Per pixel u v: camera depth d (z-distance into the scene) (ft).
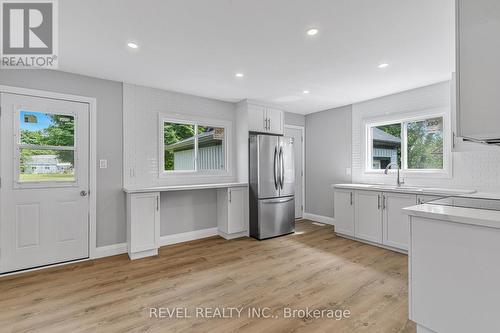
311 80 10.70
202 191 13.15
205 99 13.32
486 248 3.88
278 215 13.29
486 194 8.65
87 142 10.02
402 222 10.41
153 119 11.64
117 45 7.56
